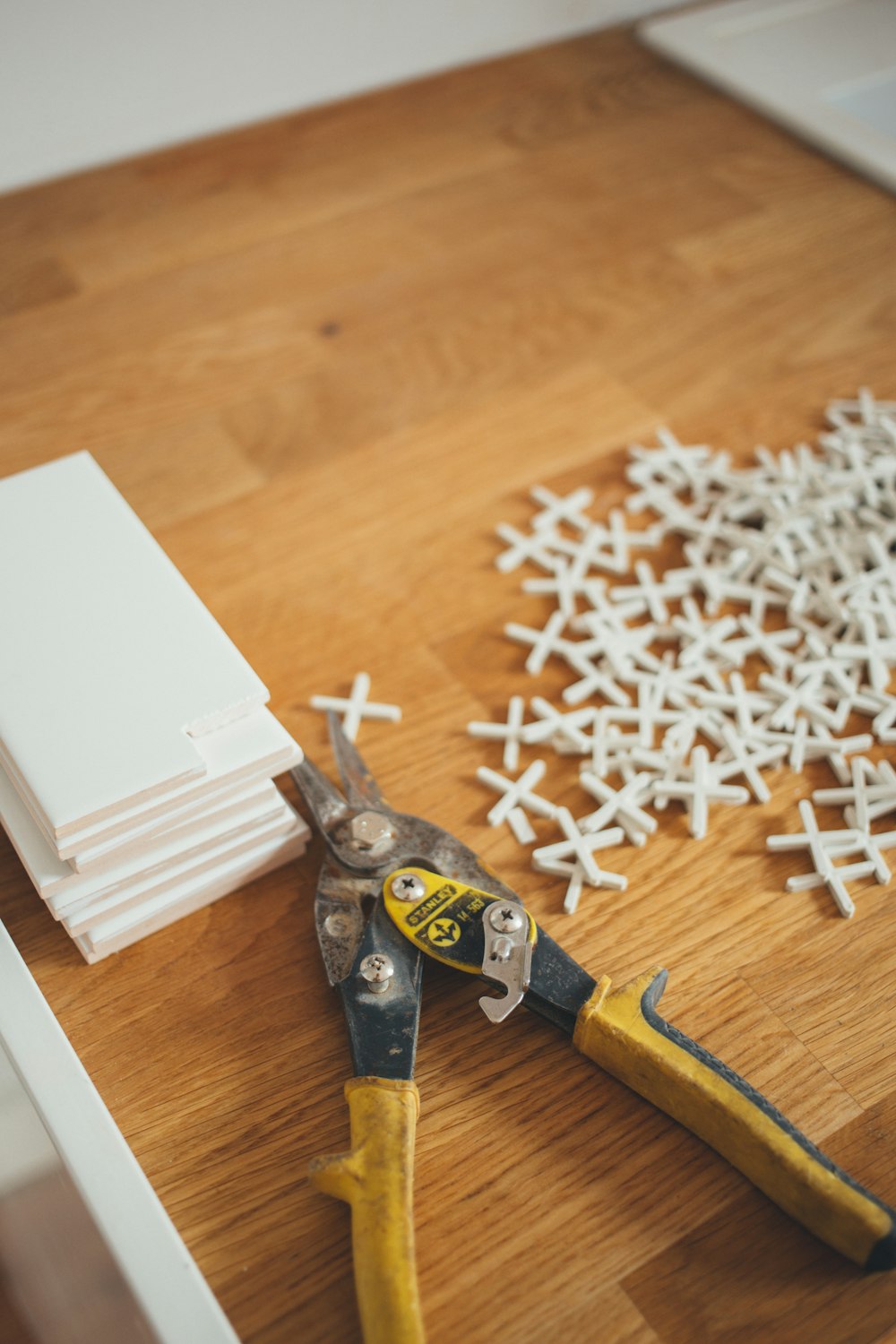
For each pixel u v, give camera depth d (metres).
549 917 0.52
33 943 0.51
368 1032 0.45
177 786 0.47
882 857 0.53
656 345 0.75
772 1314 0.43
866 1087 0.47
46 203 0.83
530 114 0.91
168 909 0.51
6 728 0.47
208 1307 0.42
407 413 0.71
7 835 0.53
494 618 0.62
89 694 0.48
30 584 0.51
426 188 0.85
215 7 0.83
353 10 0.88
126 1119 0.47
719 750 0.57
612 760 0.55
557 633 0.61
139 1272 0.42
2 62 0.79
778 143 0.89
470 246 0.81
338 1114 0.47
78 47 0.81
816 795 0.54
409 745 0.57
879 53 0.95
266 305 0.77
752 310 0.77
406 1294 0.40
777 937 0.51
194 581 0.63
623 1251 0.44
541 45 0.98
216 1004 0.50
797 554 0.64
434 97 0.92
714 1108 0.43
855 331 0.76
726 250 0.81
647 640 0.60
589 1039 0.46
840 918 0.51
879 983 0.50
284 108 0.90
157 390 0.72
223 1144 0.46
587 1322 0.43
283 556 0.64
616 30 1.00
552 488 0.67
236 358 0.74
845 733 0.57
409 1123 0.43
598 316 0.76
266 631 0.61
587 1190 0.45
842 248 0.81
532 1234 0.44
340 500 0.67
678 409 0.71
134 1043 0.49
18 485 0.55
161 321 0.76
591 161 0.87
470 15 0.93
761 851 0.53
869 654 0.58
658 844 0.54
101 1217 0.43
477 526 0.66
